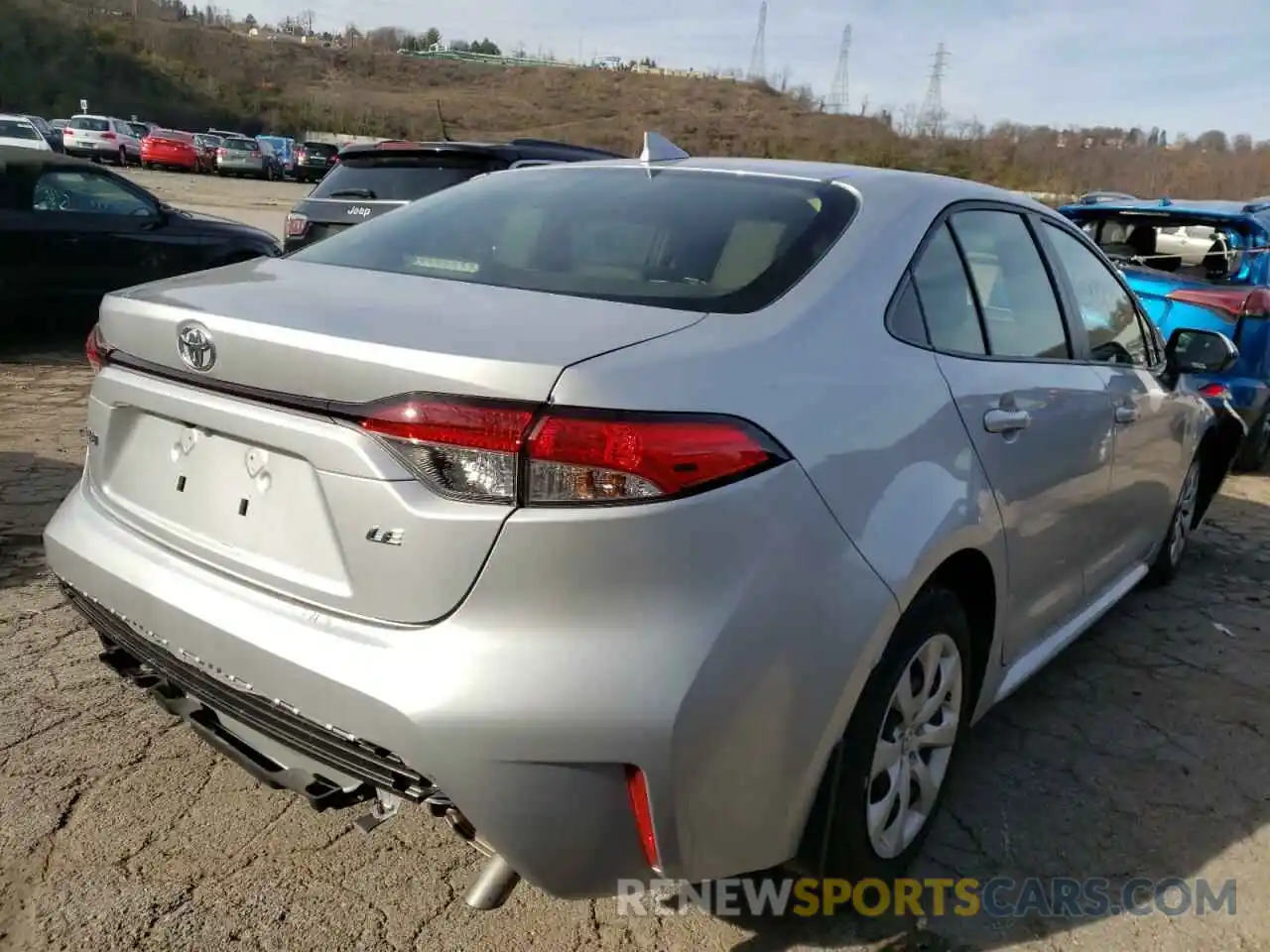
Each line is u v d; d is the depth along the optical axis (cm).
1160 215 665
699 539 180
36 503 469
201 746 294
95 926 225
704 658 179
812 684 197
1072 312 323
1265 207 687
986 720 337
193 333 211
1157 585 462
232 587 208
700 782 182
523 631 177
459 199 299
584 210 268
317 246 283
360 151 793
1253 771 314
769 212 254
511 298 217
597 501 175
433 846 259
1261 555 514
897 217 257
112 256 851
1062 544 305
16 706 307
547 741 174
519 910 238
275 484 202
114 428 243
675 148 315
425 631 182
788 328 213
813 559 196
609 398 177
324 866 249
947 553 229
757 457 188
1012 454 262
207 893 237
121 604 227
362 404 185
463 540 177
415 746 178
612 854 182
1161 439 378
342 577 191
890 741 236
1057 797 294
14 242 796
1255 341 616
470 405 176
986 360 266
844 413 210
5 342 852
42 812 261
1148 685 367
